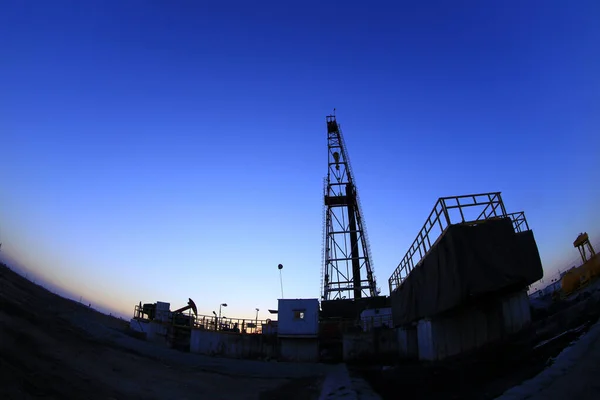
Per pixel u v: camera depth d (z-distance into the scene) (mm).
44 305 41406
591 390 10977
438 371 21391
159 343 49938
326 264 67938
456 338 24938
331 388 23266
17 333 23234
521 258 18453
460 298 19375
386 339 44938
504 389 13711
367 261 67250
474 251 19328
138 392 21266
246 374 33906
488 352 20828
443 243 21344
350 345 45656
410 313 32562
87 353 26781
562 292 48500
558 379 12789
